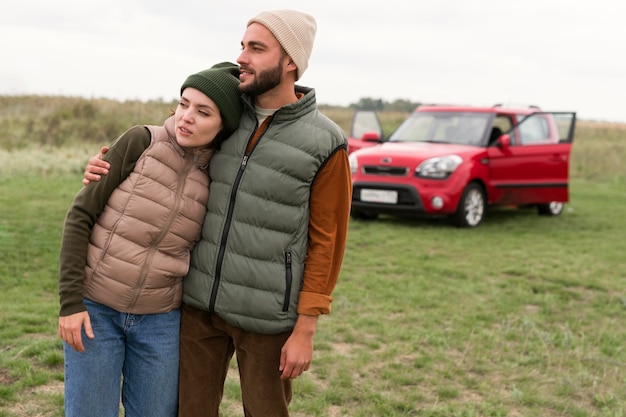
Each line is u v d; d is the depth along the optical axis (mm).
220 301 2418
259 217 2381
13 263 6602
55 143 18906
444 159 9781
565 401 4020
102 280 2322
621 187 17656
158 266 2367
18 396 3639
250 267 2396
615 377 4418
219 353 2605
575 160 22734
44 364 4094
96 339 2367
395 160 9906
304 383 4004
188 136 2307
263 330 2432
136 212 2314
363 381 4164
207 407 2605
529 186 10906
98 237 2322
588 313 5992
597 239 9812
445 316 5613
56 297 5664
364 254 8062
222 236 2398
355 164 10242
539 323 5578
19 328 4668
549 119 11523
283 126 2379
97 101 26719
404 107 36250
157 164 2344
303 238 2441
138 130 2354
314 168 2371
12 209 9359
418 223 10438
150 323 2465
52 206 9820
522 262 7934
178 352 2555
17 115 23328
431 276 7059
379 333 5066
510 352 4805
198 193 2424
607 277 7406
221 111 2305
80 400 2383
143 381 2514
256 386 2523
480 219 10320
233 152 2408
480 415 3795
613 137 33281
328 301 2453
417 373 4324
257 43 2297
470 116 10922
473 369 4453
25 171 13555
